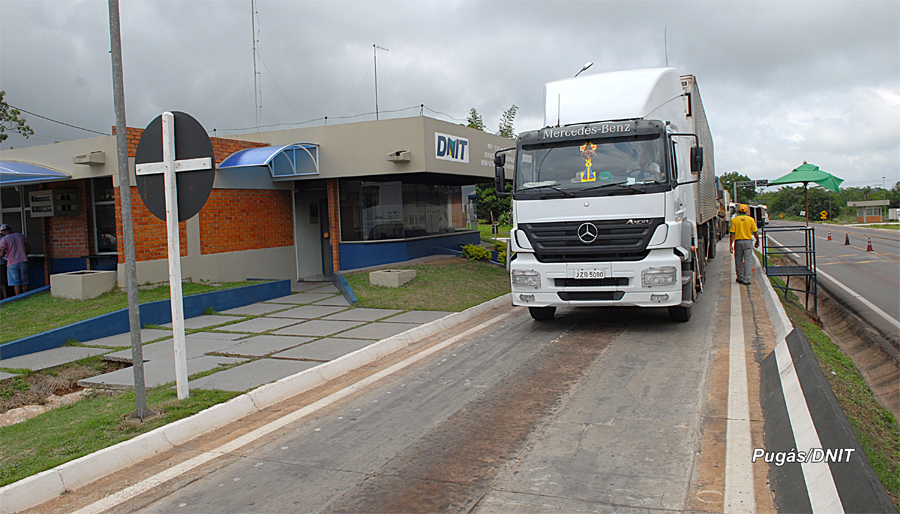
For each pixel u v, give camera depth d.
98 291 11.98
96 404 6.38
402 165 15.27
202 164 6.02
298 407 6.32
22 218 15.64
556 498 4.05
